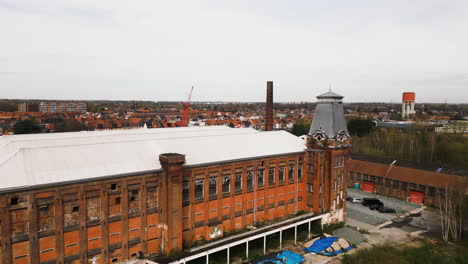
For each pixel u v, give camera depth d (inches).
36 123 6284.5
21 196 1263.5
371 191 3417.8
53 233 1352.1
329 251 1930.4
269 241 2066.9
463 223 2326.5
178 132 2733.8
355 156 4018.2
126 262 1558.8
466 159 4109.3
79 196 1405.0
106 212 1485.0
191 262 1734.7
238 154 2038.6
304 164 2386.8
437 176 2913.4
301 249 1999.3
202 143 2043.6
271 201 2217.0
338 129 2315.5
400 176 3161.9
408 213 2696.9
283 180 2285.9
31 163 1392.7
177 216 1646.2
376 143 5196.9
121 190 1529.3
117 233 1536.7
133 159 1649.9
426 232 2284.7
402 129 6471.5
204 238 1855.3
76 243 1414.9
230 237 1819.6
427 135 4872.0
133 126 7460.6
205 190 1843.0
